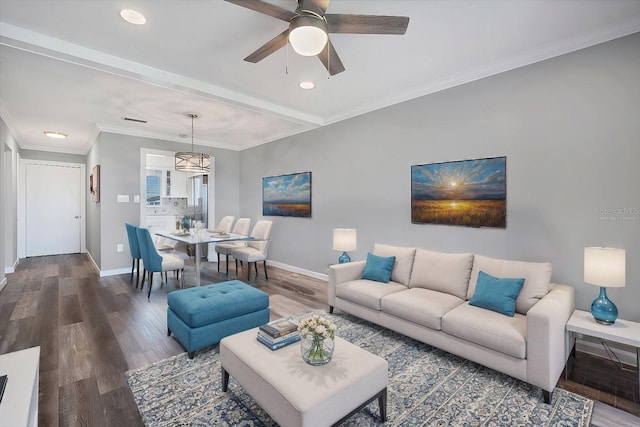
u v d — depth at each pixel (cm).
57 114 437
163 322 309
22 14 212
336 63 237
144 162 545
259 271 540
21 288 429
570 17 217
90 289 425
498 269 259
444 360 237
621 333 193
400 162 369
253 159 634
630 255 227
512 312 225
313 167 492
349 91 357
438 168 333
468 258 282
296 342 186
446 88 325
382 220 391
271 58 278
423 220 347
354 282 321
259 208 617
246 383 164
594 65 239
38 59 273
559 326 196
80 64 266
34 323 304
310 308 351
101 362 231
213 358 238
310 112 435
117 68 274
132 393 193
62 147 678
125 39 245
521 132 275
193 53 268
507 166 284
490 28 231
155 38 244
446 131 326
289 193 538
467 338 218
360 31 191
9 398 119
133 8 207
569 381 210
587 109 242
